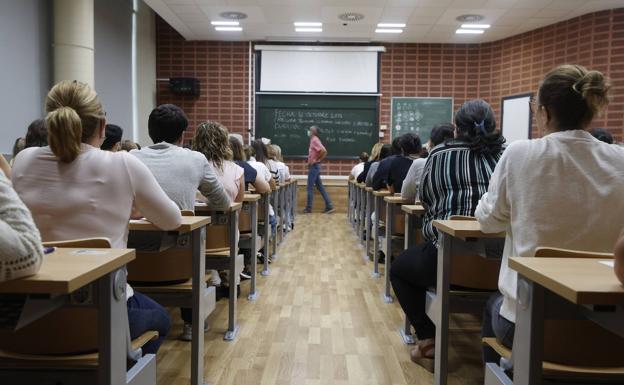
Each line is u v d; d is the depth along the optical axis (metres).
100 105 1.41
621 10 6.75
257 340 2.47
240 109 9.02
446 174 2.01
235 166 2.92
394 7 6.95
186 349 2.34
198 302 1.79
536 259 1.03
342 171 9.07
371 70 8.94
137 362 1.20
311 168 8.35
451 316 2.88
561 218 1.18
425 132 8.97
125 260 1.02
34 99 5.08
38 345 1.09
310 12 7.24
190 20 7.69
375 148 5.83
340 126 9.02
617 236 1.17
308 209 8.45
